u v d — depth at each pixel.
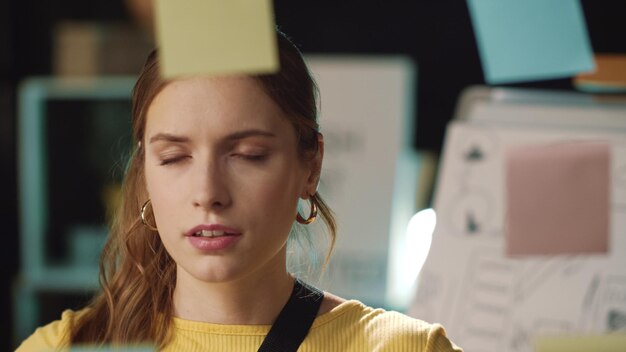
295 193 1.26
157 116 1.21
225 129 1.17
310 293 1.34
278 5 3.63
